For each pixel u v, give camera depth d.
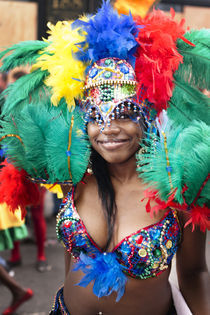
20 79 1.38
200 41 1.29
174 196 1.11
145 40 1.24
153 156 1.14
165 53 1.23
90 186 1.31
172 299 1.35
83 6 4.46
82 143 1.26
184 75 1.30
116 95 1.18
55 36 1.33
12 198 1.36
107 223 1.25
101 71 1.20
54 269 3.24
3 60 1.37
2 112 1.35
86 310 1.27
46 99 1.38
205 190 1.10
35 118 1.27
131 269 1.20
